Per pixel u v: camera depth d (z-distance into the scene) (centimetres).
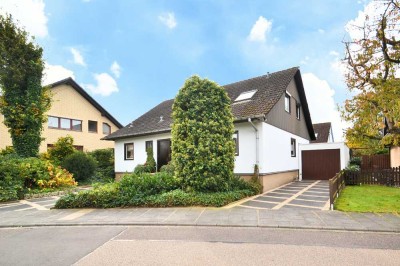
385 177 1359
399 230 588
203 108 970
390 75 764
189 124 955
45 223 709
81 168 1645
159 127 1719
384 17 745
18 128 1473
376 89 768
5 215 819
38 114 1514
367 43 779
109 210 847
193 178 948
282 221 675
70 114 2461
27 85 1502
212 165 933
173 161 995
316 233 588
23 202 1061
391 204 856
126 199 884
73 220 729
